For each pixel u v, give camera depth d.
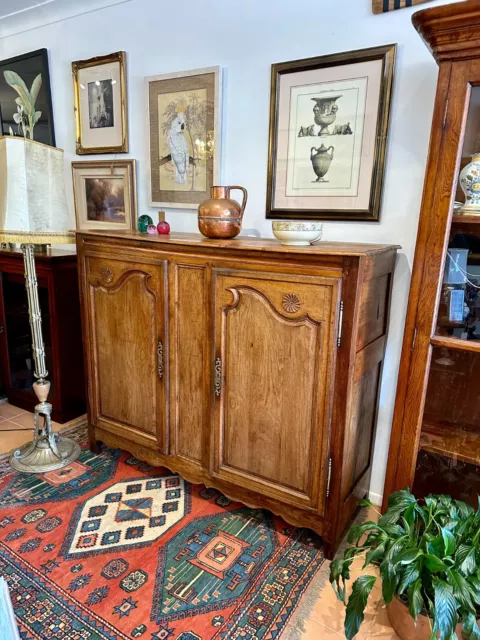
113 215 2.60
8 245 2.74
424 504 1.59
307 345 1.51
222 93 2.08
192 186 2.27
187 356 1.82
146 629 1.33
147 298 1.88
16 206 1.87
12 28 2.79
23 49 2.80
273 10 1.89
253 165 2.07
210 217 1.80
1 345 2.83
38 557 1.60
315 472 1.59
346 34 1.75
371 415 1.84
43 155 1.93
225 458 1.81
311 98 1.86
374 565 1.59
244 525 1.80
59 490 2.00
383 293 1.70
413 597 1.13
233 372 1.70
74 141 2.71
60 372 2.56
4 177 1.86
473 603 1.13
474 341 1.38
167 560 1.60
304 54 1.85
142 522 1.80
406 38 1.64
